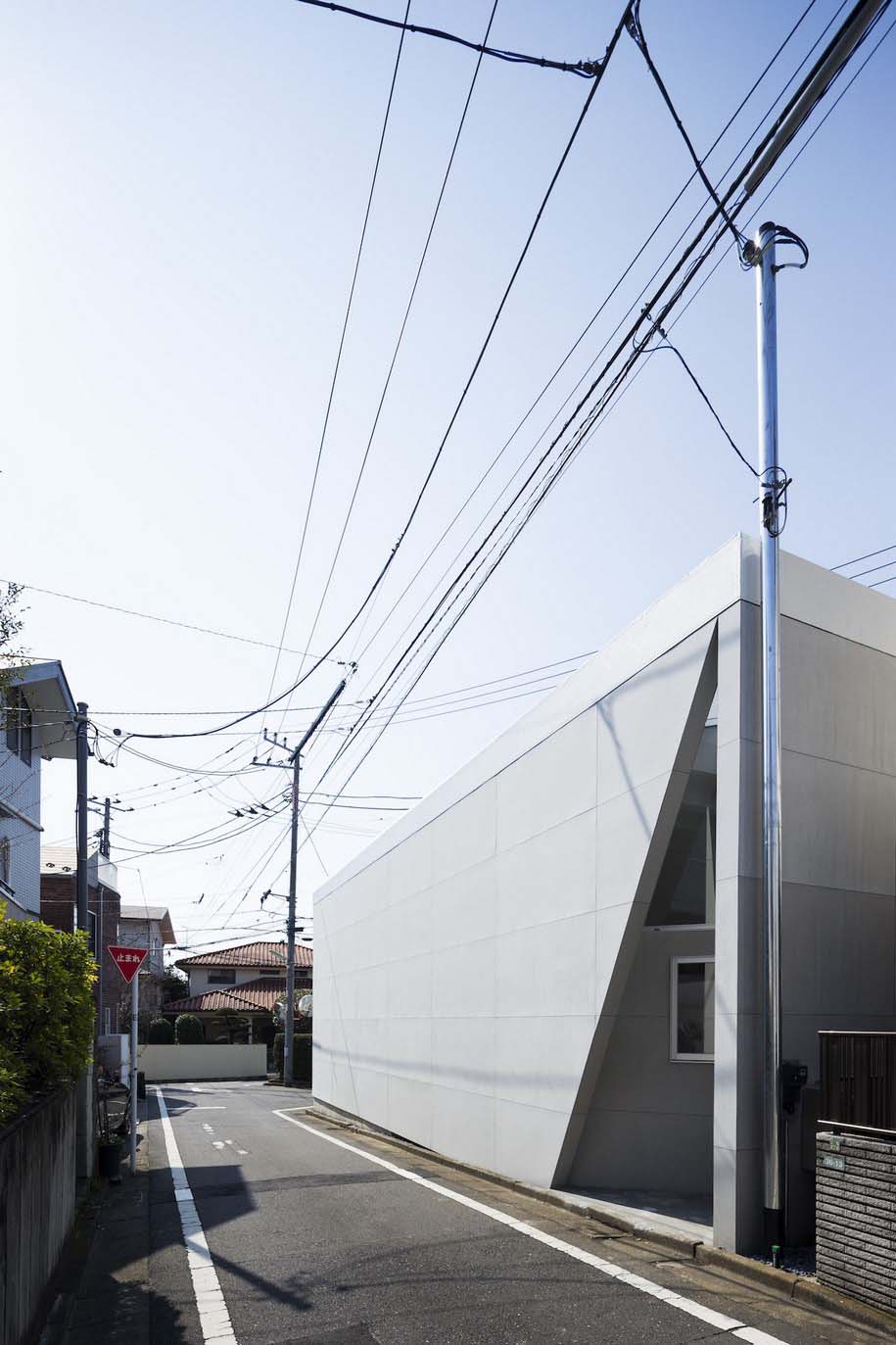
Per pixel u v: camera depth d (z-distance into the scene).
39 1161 7.64
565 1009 11.92
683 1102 11.23
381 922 21.33
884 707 10.11
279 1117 24.94
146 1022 45.34
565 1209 10.88
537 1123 12.40
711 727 11.81
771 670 8.77
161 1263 9.16
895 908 9.73
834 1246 7.10
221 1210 11.63
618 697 11.30
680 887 11.62
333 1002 26.39
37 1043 8.82
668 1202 10.56
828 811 9.38
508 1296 7.50
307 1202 11.88
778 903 8.47
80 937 10.49
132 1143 14.90
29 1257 7.05
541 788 13.11
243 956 55.16
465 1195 12.12
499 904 14.23
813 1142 8.52
